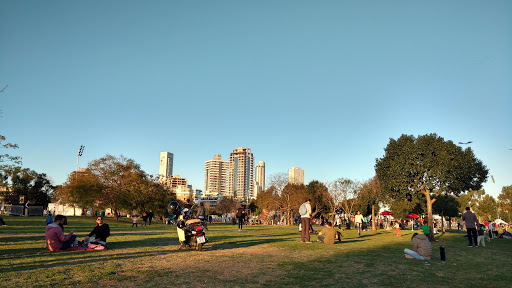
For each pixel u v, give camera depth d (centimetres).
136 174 5397
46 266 780
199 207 1689
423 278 745
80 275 679
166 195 5475
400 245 1505
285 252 1138
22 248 1126
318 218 7719
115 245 1278
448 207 5503
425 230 1970
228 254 1059
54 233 1066
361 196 4022
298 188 7969
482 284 693
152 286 604
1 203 7231
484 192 7162
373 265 903
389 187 2441
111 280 645
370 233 2770
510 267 938
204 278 684
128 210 5347
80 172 5644
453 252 1327
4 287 566
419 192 2292
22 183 7731
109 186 5359
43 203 8281
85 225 3117
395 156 2466
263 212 6456
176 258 950
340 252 1177
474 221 1611
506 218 8206
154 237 1675
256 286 625
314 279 703
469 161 2359
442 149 2198
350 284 666
